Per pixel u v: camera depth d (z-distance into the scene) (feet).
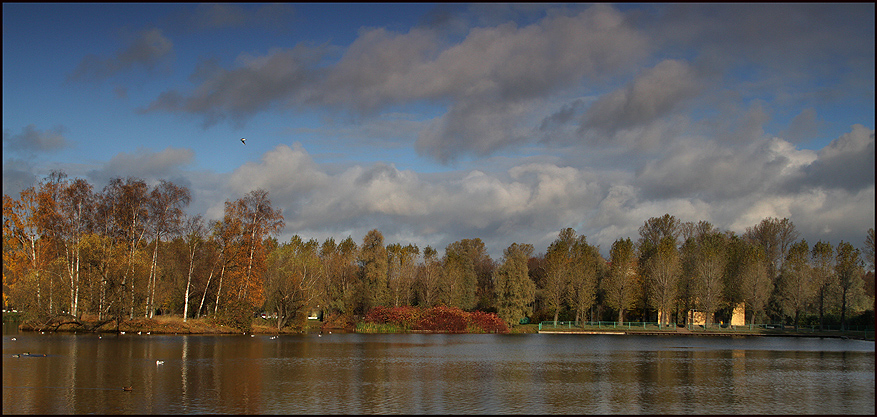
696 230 411.75
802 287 318.24
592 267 350.23
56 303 212.84
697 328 323.78
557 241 412.16
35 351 142.20
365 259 332.39
